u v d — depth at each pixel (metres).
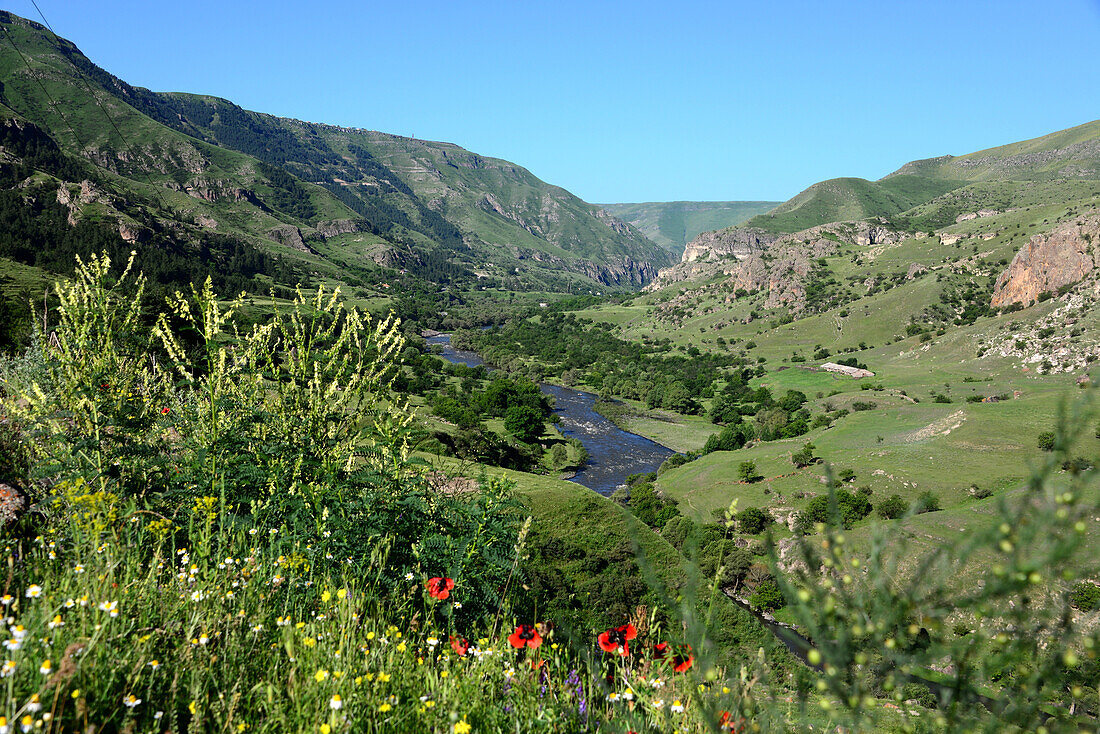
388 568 5.15
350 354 7.25
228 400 6.62
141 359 6.75
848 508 57.84
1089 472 1.37
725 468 76.75
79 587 3.43
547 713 3.10
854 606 1.60
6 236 152.38
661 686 3.02
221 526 4.70
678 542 53.62
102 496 4.67
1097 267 142.00
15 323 19.83
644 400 140.12
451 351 198.62
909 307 183.12
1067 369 114.50
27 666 2.64
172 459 6.19
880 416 93.44
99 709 2.60
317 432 6.72
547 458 87.94
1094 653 1.29
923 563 1.59
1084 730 1.25
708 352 190.12
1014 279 159.25
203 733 2.62
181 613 3.55
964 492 61.25
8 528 4.96
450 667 3.79
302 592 4.45
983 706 1.43
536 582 13.18
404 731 2.93
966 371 128.88
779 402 120.25
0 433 6.25
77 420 5.83
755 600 43.81
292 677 2.92
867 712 1.49
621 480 82.44
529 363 176.00
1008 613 1.41
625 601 14.49
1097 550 1.31
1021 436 72.31
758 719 1.81
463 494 6.44
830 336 184.75
